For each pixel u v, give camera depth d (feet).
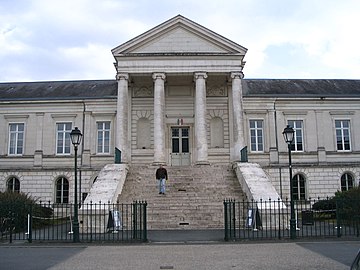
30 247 46.09
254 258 37.01
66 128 113.80
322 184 110.63
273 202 61.52
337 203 53.21
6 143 113.60
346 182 112.47
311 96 113.70
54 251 42.83
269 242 48.03
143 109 107.24
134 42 99.35
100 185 72.64
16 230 58.70
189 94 108.17
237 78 98.27
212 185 78.48
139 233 55.01
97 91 119.44
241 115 96.84
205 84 100.32
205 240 50.11
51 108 113.91
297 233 55.31
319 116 114.21
